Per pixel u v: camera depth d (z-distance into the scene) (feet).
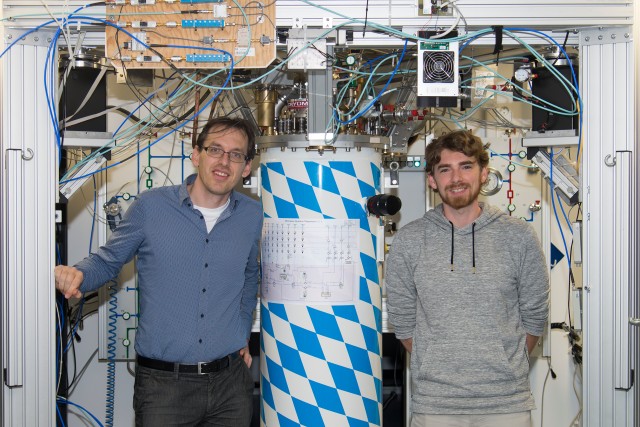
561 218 11.37
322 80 8.62
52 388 8.30
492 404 7.38
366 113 9.29
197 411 7.98
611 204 8.49
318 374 8.57
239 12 8.20
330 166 8.64
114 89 11.35
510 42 8.77
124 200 11.07
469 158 7.61
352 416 8.64
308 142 8.55
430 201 11.39
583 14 8.33
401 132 9.73
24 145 8.25
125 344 11.03
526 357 7.68
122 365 11.46
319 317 8.57
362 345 8.73
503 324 7.54
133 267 11.02
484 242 7.71
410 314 8.11
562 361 11.55
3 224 8.16
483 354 7.41
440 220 7.87
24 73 8.26
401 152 9.78
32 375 8.22
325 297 8.57
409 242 7.97
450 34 8.46
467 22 8.38
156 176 11.09
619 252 8.45
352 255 8.68
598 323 8.53
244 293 8.87
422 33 8.40
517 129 11.43
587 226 8.58
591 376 8.55
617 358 8.45
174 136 11.05
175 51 8.28
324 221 8.61
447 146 7.68
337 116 8.68
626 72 8.45
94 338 11.48
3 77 8.20
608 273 8.49
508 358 7.52
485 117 11.62
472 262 7.64
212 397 7.99
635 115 8.74
